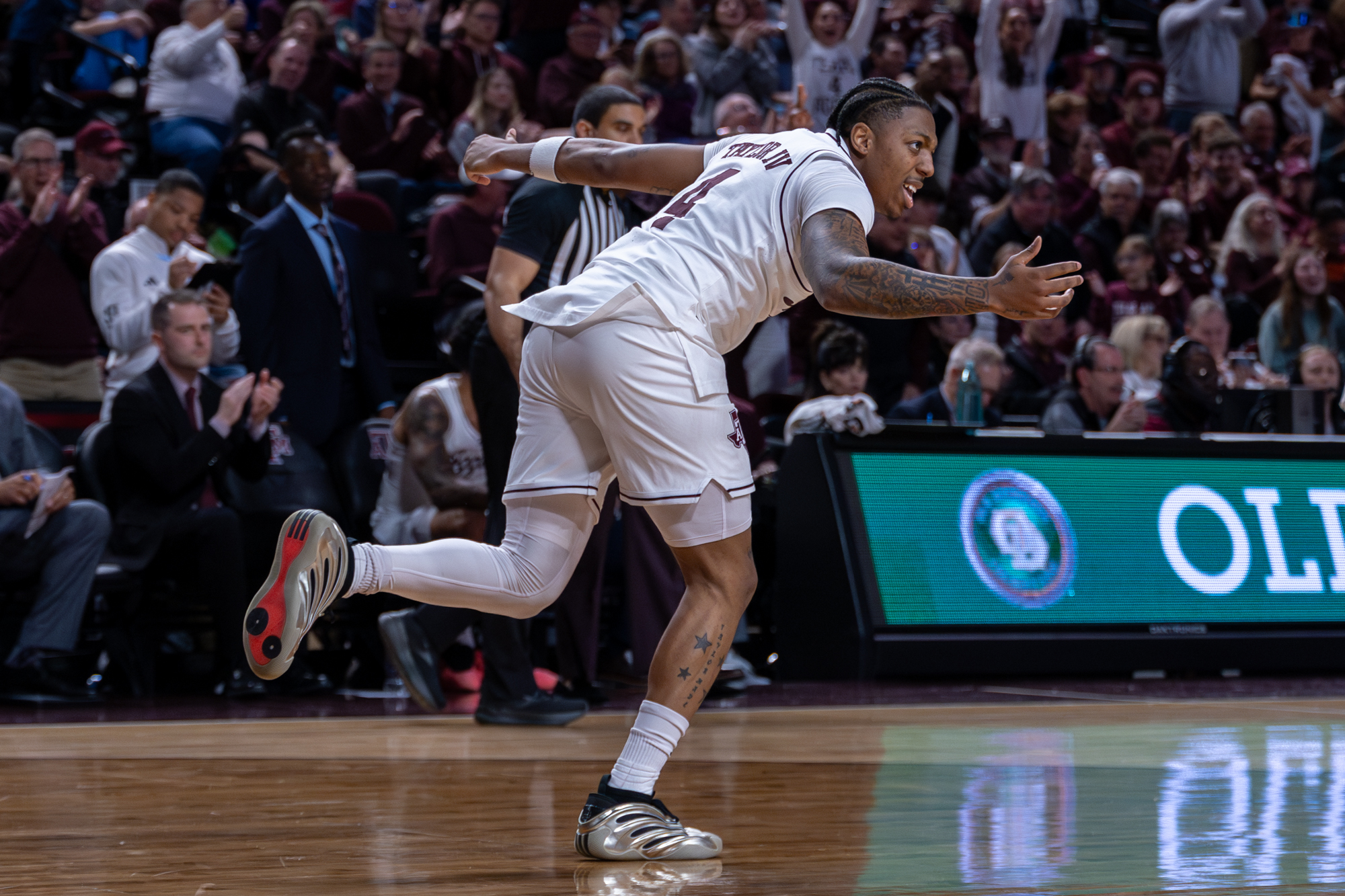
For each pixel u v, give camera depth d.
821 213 4.65
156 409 10.40
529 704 8.52
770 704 9.65
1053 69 23.62
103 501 10.62
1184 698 10.10
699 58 18.30
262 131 15.80
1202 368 13.24
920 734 8.02
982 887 3.96
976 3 23.14
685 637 4.77
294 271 11.84
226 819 5.23
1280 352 16.83
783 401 13.59
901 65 19.88
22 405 10.59
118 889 3.94
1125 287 16.59
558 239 8.40
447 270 13.73
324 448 11.87
